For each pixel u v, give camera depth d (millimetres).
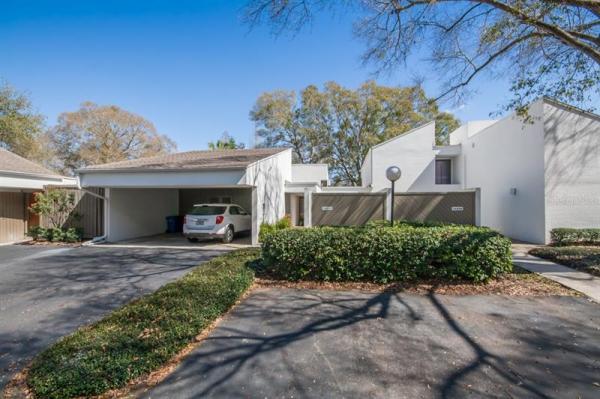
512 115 12523
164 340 3115
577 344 3316
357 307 4457
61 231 11273
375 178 18500
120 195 12133
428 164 18297
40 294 5305
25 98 22344
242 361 2988
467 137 17406
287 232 6035
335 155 31203
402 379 2684
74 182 13305
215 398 2438
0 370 2910
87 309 4582
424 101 10820
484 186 15281
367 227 6445
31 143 22672
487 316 4109
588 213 10492
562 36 6547
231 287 4840
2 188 11125
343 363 2957
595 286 5375
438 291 5152
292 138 31984
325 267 5734
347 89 29344
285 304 4590
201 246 10570
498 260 5625
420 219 9156
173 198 16062
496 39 7684
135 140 32406
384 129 28172
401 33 7832
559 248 8891
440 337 3500
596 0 5832
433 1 6703
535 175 11047
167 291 4656
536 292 5094
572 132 10594
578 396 2447
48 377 2521
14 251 9578
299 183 15617
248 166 9641
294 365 2924
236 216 12047
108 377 2529
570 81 8141
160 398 2430
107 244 10961
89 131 29891
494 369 2832
